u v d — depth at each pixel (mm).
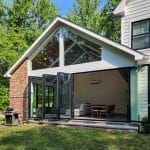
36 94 19516
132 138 12344
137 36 16984
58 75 17734
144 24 16719
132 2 17391
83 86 24172
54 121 17875
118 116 19516
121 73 20688
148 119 14273
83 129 15188
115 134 13461
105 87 23016
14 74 21031
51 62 18750
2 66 29500
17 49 28938
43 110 18484
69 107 17344
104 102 23078
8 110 18312
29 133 14000
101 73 23141
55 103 18625
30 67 20047
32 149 10297
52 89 18750
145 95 14539
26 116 19781
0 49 27969
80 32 17078
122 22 17812
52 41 18797
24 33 30375
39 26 32031
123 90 21906
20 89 20516
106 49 15773
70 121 17203
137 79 14672
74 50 17469
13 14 30969
